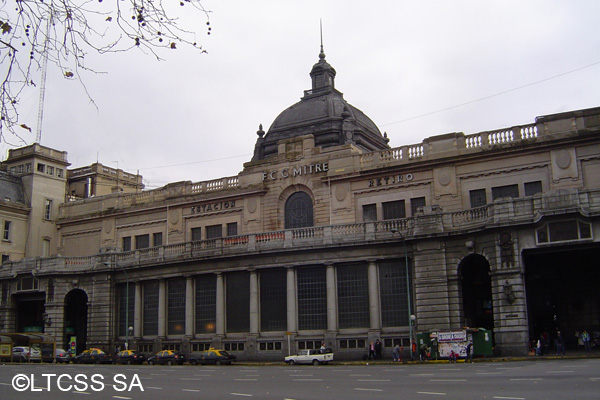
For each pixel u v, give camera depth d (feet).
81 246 252.62
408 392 72.84
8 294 226.38
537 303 161.79
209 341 186.80
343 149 196.54
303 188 202.18
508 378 86.74
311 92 243.40
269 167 208.64
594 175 158.30
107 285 211.82
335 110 227.61
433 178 180.14
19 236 252.62
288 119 234.17
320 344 171.12
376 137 237.25
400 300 165.27
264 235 185.06
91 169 304.09
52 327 213.66
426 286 157.48
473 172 174.50
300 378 103.14
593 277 155.33
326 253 174.50
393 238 165.89
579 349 149.79
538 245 139.33
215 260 190.19
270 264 181.16
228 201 215.10
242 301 186.39
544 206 139.54
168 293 201.26
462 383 81.92
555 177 162.40
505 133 172.04
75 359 188.55
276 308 180.24
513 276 141.59
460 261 154.81
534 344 144.46
